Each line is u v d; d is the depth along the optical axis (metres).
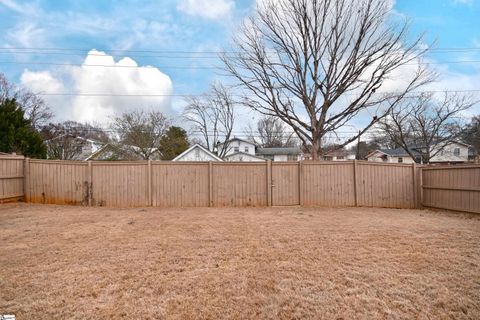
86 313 2.47
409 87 12.82
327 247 4.40
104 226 5.87
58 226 5.84
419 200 9.65
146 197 9.20
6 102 14.00
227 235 5.14
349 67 11.71
